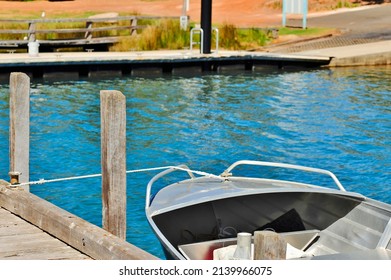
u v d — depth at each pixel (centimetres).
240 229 998
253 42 3806
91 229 919
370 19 4753
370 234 943
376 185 1458
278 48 3700
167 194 1006
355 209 973
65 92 2495
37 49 3002
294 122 2039
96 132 1891
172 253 817
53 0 5938
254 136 1870
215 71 3152
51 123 1988
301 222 1013
